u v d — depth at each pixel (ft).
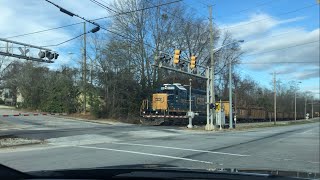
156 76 185.47
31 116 172.65
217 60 235.40
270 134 123.54
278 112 350.02
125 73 177.27
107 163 49.26
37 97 225.56
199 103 175.73
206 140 90.53
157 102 153.99
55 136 90.84
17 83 253.24
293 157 59.88
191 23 211.61
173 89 156.76
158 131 119.96
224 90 266.57
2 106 272.10
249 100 342.44
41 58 96.94
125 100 177.27
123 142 82.89
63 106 200.75
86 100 187.93
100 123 150.92
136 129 123.65
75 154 59.47
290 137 108.99
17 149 66.90
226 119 197.16
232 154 62.44
